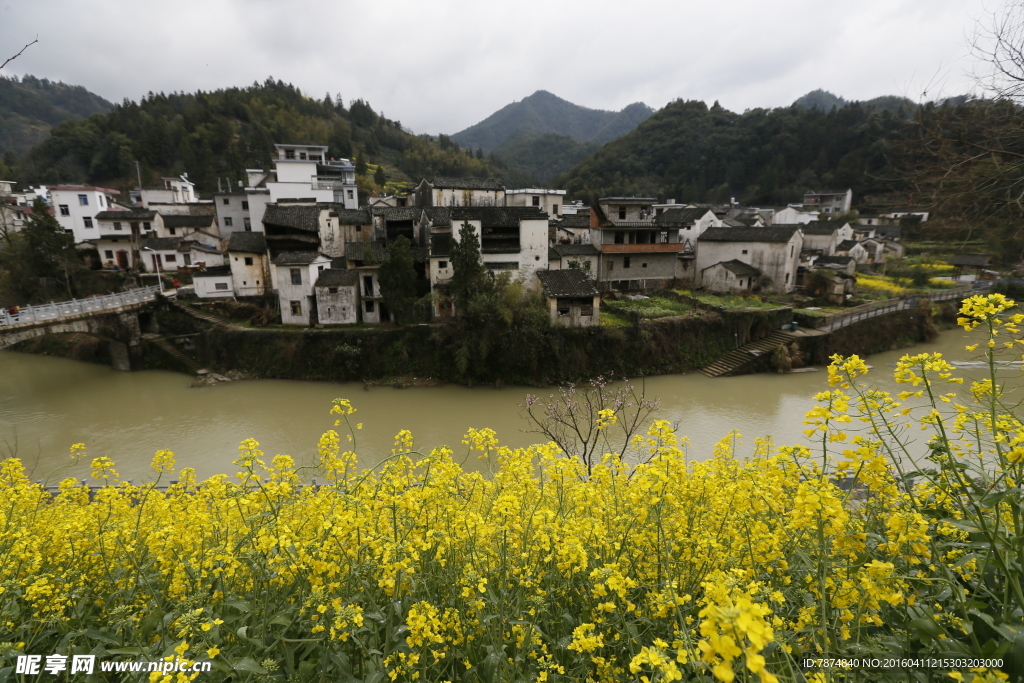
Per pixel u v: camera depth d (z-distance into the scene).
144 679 2.97
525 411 21.41
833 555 2.88
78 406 21.97
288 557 3.35
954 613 2.77
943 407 11.91
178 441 18.12
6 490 5.23
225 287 31.48
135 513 5.30
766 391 23.75
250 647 3.26
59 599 3.71
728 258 36.91
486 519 4.16
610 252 34.00
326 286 27.45
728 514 3.97
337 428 19.36
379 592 3.52
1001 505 2.97
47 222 33.50
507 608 3.49
